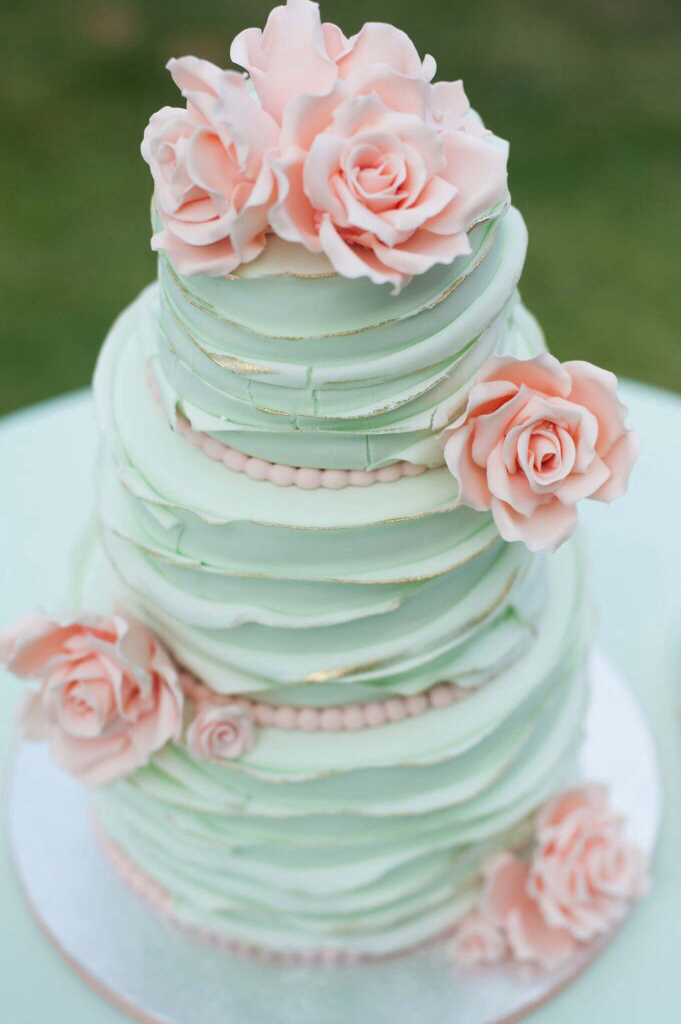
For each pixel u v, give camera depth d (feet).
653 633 3.57
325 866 2.60
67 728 2.45
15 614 3.56
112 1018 2.92
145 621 2.50
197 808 2.50
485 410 2.14
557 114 6.87
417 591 2.32
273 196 2.01
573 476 2.15
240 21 7.22
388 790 2.50
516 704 2.52
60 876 3.10
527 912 2.85
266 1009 2.86
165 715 2.45
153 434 2.41
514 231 2.30
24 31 7.16
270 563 2.30
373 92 1.99
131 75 6.95
